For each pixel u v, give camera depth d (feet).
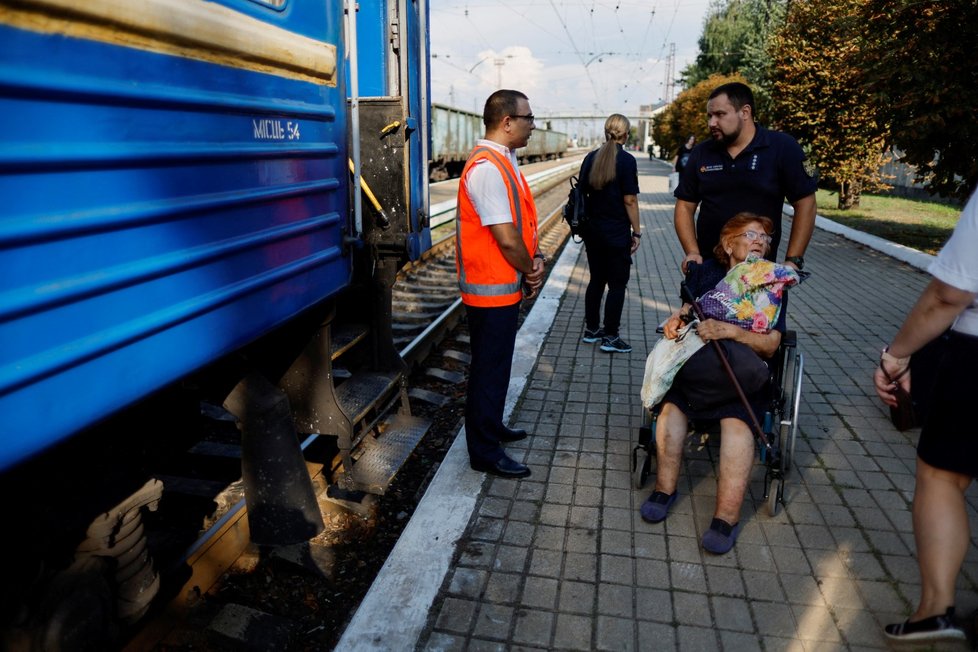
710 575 9.80
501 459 12.51
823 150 46.68
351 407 11.91
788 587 9.53
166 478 11.76
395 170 13.43
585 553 10.30
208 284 7.55
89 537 7.24
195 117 7.11
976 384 7.09
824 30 43.45
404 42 13.43
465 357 20.26
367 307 13.82
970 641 8.16
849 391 16.62
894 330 21.88
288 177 9.32
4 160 4.83
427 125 14.58
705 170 12.97
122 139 6.07
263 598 9.93
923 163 31.19
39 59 5.14
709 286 11.39
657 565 10.03
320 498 12.18
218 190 7.61
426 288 26.55
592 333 20.20
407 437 13.14
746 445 10.23
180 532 10.29
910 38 28.45
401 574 9.73
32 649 6.73
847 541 10.57
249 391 9.66
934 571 7.76
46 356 5.35
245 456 9.66
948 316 7.07
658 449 11.08
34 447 5.32
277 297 9.18
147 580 7.95
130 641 8.25
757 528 10.94
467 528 10.91
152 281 6.61
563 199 73.61
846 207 55.62
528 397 16.24
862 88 30.71
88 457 7.57
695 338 10.51
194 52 7.04
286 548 10.72
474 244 11.54
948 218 50.19
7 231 4.89
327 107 10.46
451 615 9.00
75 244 5.60
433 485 12.17
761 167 12.40
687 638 8.61
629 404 15.84
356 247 11.76
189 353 7.29
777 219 12.82
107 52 5.82
